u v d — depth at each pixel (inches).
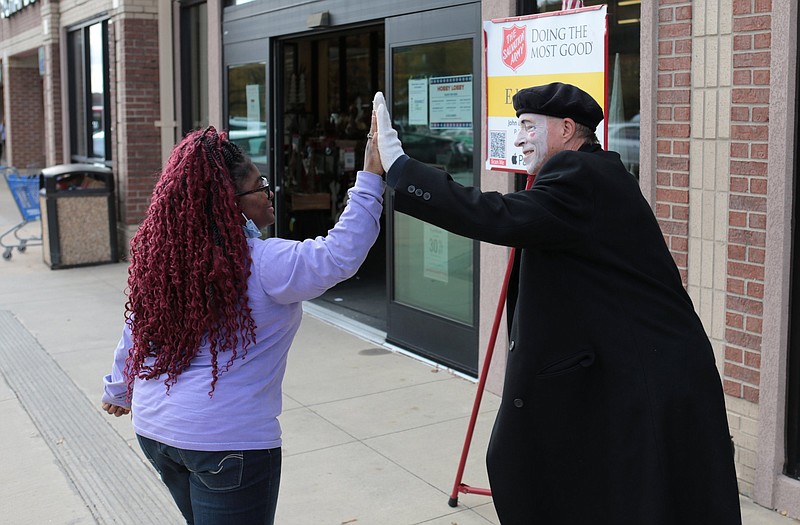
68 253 393.7
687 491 92.4
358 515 147.4
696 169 153.9
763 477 146.9
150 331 87.6
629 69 173.8
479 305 217.0
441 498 153.9
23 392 217.9
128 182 408.5
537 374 94.7
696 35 151.3
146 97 408.8
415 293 247.0
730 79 146.5
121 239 417.7
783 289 141.0
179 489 96.1
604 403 93.0
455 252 227.9
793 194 140.0
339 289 336.2
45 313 303.9
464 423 190.9
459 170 225.0
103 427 192.5
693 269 156.7
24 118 775.1
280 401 92.3
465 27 214.8
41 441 185.0
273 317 88.1
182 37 407.2
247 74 327.9
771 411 144.6
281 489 157.9
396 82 247.0
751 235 145.8
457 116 223.9
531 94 99.6
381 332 267.7
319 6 275.9
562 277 93.3
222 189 86.7
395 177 88.8
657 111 159.8
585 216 90.8
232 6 334.3
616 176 94.0
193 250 85.3
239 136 340.2
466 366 225.3
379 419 194.4
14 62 758.5
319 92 403.9
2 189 804.0
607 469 93.0
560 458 94.7
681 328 94.6
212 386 86.1
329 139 386.9
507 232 87.4
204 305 85.4
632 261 93.7
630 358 91.7
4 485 162.7
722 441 93.7
